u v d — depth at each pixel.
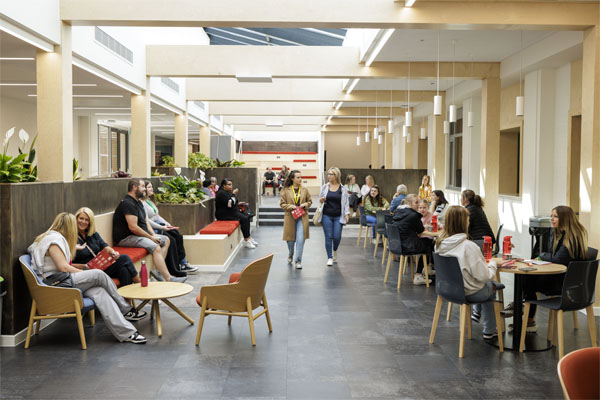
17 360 4.34
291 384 3.86
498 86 9.78
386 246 9.10
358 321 5.52
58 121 6.18
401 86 12.97
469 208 6.98
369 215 11.30
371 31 8.59
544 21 5.99
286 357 4.43
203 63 10.02
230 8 6.16
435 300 6.44
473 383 3.90
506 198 10.91
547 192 9.16
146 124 10.15
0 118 11.84
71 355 4.46
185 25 6.41
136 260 6.34
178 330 5.18
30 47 6.18
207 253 8.21
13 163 5.07
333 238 8.75
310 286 7.18
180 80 13.10
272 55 9.95
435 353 4.55
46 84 6.17
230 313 4.79
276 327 5.29
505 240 5.15
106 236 6.96
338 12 6.15
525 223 9.73
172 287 5.25
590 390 2.32
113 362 4.29
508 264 4.76
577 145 8.41
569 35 7.33
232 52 9.97
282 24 6.34
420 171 15.84
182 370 4.12
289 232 8.66
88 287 4.86
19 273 4.78
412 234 7.10
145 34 10.04
